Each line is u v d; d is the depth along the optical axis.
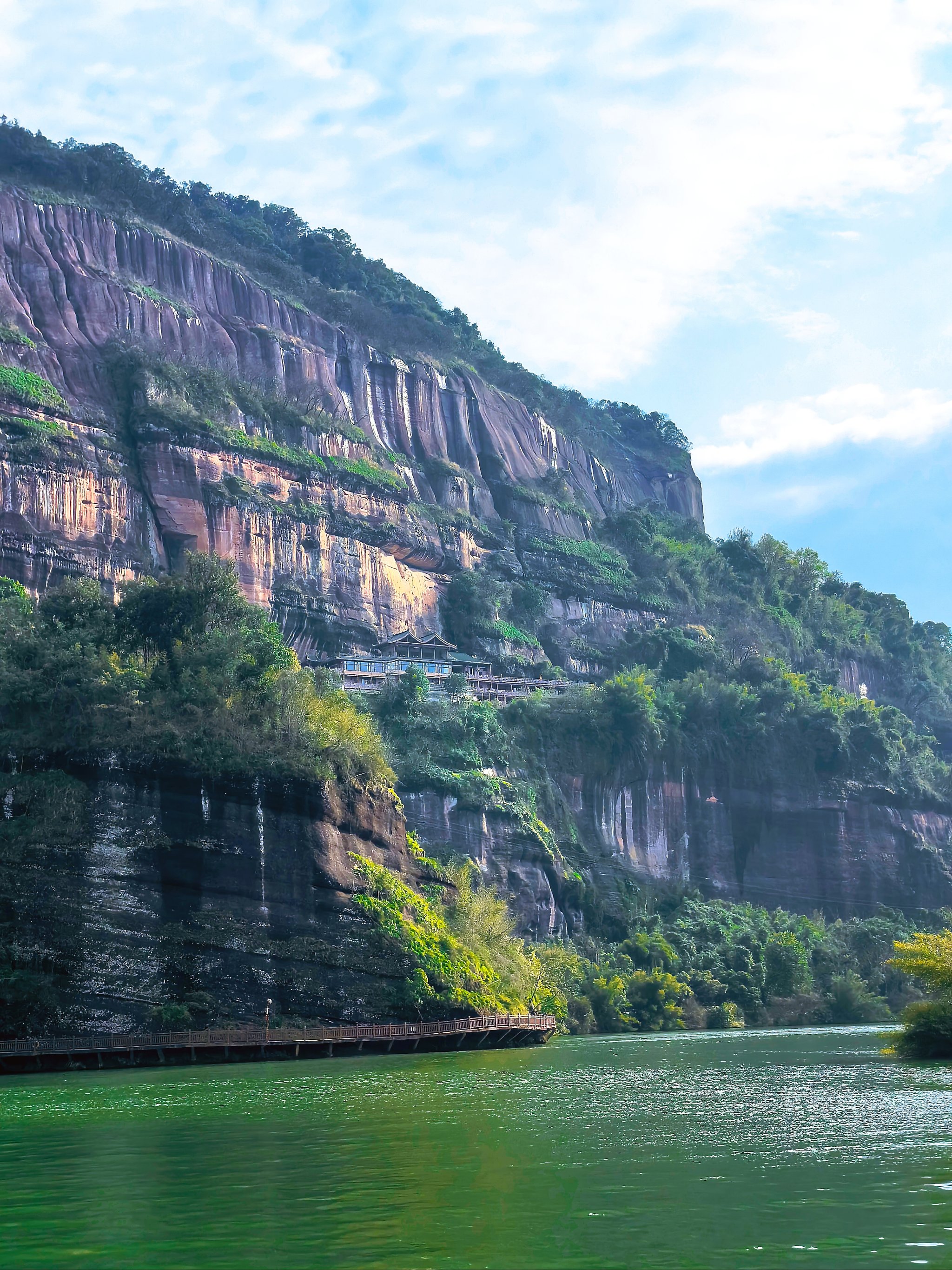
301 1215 37.94
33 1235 36.22
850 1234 34.91
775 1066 81.62
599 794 183.38
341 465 198.62
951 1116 54.97
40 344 178.25
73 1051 87.19
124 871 97.12
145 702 104.50
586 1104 61.91
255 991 96.94
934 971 83.25
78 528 162.62
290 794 102.19
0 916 94.38
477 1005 103.81
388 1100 64.69
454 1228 36.25
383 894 105.44
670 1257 33.09
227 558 160.88
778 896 195.75
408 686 167.50
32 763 99.94
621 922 166.25
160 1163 46.56
